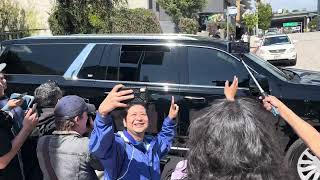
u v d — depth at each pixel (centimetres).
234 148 150
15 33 2002
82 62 608
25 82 627
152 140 308
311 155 506
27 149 368
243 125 152
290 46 2272
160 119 555
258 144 150
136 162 281
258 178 148
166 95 557
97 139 254
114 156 270
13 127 363
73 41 624
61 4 1681
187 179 161
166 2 3344
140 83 574
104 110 245
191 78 559
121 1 1850
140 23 2156
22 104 383
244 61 550
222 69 554
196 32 3369
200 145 155
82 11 1677
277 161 153
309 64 2350
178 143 531
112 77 590
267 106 213
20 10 2089
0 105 398
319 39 4262
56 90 401
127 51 591
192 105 546
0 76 423
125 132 291
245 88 539
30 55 641
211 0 4562
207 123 157
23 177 358
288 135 501
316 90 524
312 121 523
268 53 2266
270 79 540
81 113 328
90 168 321
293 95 528
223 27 3459
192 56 566
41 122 375
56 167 319
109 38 606
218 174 151
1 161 324
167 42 578
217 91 545
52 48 632
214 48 561
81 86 596
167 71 570
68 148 318
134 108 286
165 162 479
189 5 3356
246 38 2403
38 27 2112
